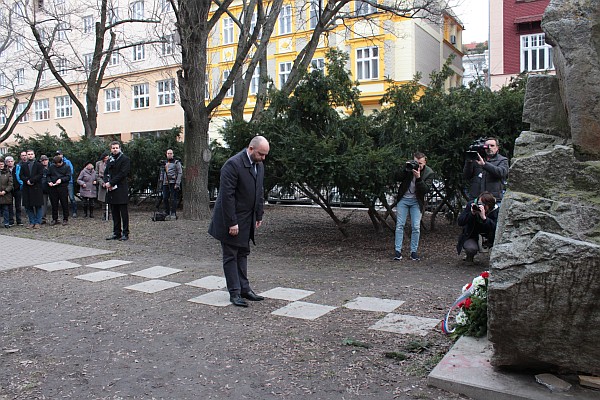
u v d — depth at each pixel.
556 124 3.82
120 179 10.85
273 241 10.66
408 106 9.80
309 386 3.63
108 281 7.06
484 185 7.71
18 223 13.91
